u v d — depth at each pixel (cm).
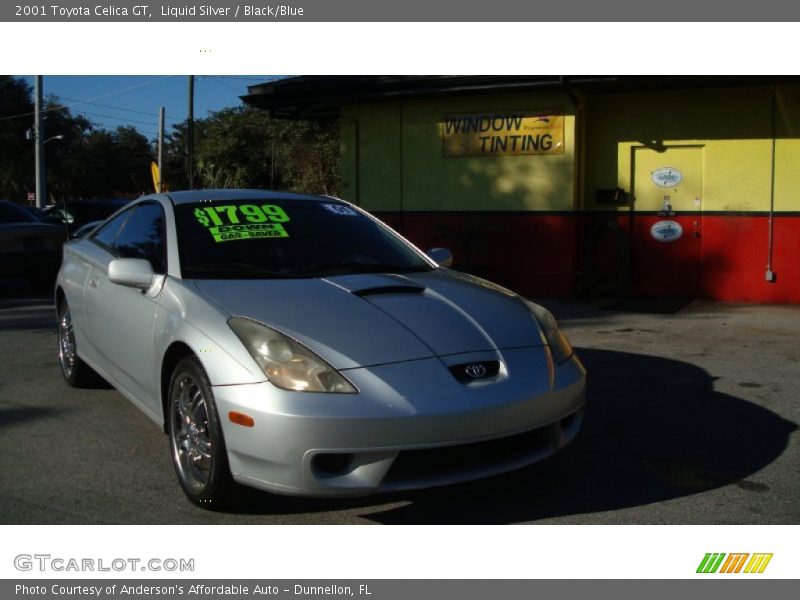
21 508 384
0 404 561
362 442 327
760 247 1023
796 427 509
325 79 1178
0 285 1320
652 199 1074
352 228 496
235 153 4050
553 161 1078
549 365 379
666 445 476
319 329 356
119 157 5953
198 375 364
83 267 554
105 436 490
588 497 401
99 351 520
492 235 1127
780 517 377
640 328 847
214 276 420
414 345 356
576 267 1093
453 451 348
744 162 1021
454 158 1144
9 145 4497
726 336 798
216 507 373
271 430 328
